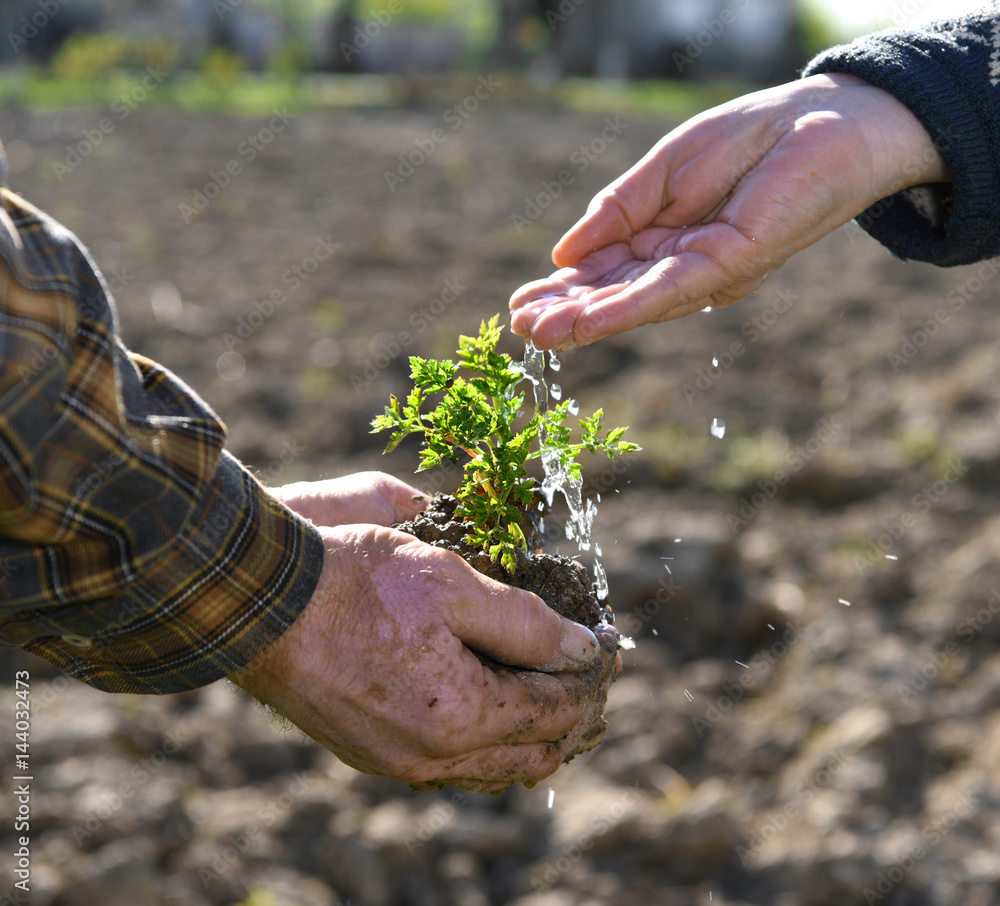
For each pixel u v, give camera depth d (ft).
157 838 10.40
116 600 4.16
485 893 10.40
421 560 4.78
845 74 6.05
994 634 13.37
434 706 4.64
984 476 16.90
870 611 14.11
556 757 5.25
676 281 5.36
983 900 9.85
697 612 14.02
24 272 3.70
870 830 10.81
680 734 12.25
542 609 5.07
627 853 10.64
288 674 4.61
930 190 6.20
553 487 5.95
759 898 10.15
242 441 18.20
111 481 3.95
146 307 23.41
